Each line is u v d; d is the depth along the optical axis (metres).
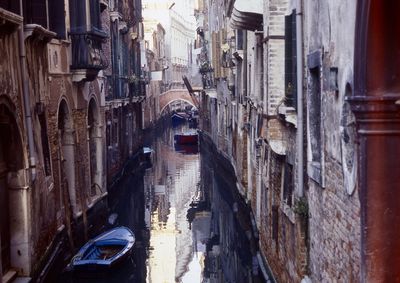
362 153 5.08
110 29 23.11
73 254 14.38
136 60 31.94
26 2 13.38
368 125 5.00
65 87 15.22
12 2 10.98
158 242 18.25
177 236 18.97
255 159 15.09
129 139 28.73
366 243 5.10
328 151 6.57
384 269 5.07
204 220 21.06
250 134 17.02
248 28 12.89
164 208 23.02
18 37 11.05
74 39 15.86
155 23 56.38
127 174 27.45
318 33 7.00
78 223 15.64
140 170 32.12
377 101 4.88
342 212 6.02
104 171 19.62
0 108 10.25
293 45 8.52
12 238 11.13
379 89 4.89
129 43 29.05
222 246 17.84
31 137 11.38
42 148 12.66
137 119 32.91
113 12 23.44
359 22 4.96
